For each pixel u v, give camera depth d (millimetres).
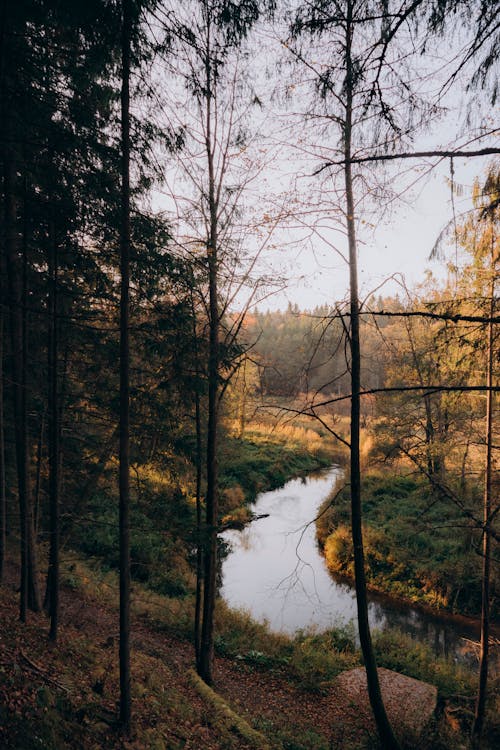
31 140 6328
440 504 18531
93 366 8633
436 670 11641
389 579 17469
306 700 9977
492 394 8961
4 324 8031
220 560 19047
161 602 13227
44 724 5094
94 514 13523
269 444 32844
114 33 5312
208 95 5949
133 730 6160
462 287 8008
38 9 5305
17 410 7508
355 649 12672
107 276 7828
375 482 22531
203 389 7891
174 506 10062
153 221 6629
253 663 11250
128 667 6172
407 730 8703
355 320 7523
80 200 6441
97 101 6293
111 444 10211
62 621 9539
